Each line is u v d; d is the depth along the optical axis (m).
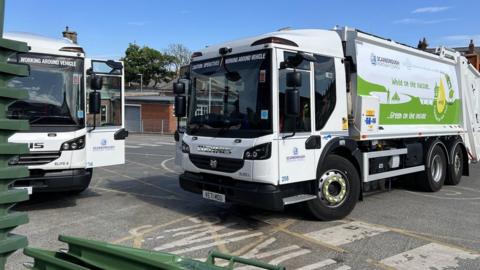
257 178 6.35
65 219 7.55
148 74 67.50
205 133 7.27
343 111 7.50
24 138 7.64
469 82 12.32
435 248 6.01
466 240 6.41
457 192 10.54
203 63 7.52
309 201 7.12
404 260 5.51
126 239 6.39
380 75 8.49
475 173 14.07
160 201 9.16
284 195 6.63
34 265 2.88
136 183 11.59
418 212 8.23
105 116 9.17
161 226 7.13
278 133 6.40
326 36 7.44
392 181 10.34
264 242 6.25
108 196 9.72
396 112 9.05
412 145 9.83
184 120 8.32
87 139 8.78
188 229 6.96
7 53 1.95
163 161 17.23
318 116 7.02
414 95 9.70
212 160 7.00
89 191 10.34
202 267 2.78
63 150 7.98
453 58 11.53
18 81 7.79
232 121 6.84
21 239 2.17
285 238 6.44
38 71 7.99
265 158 6.31
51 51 8.12
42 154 7.81
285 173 6.49
